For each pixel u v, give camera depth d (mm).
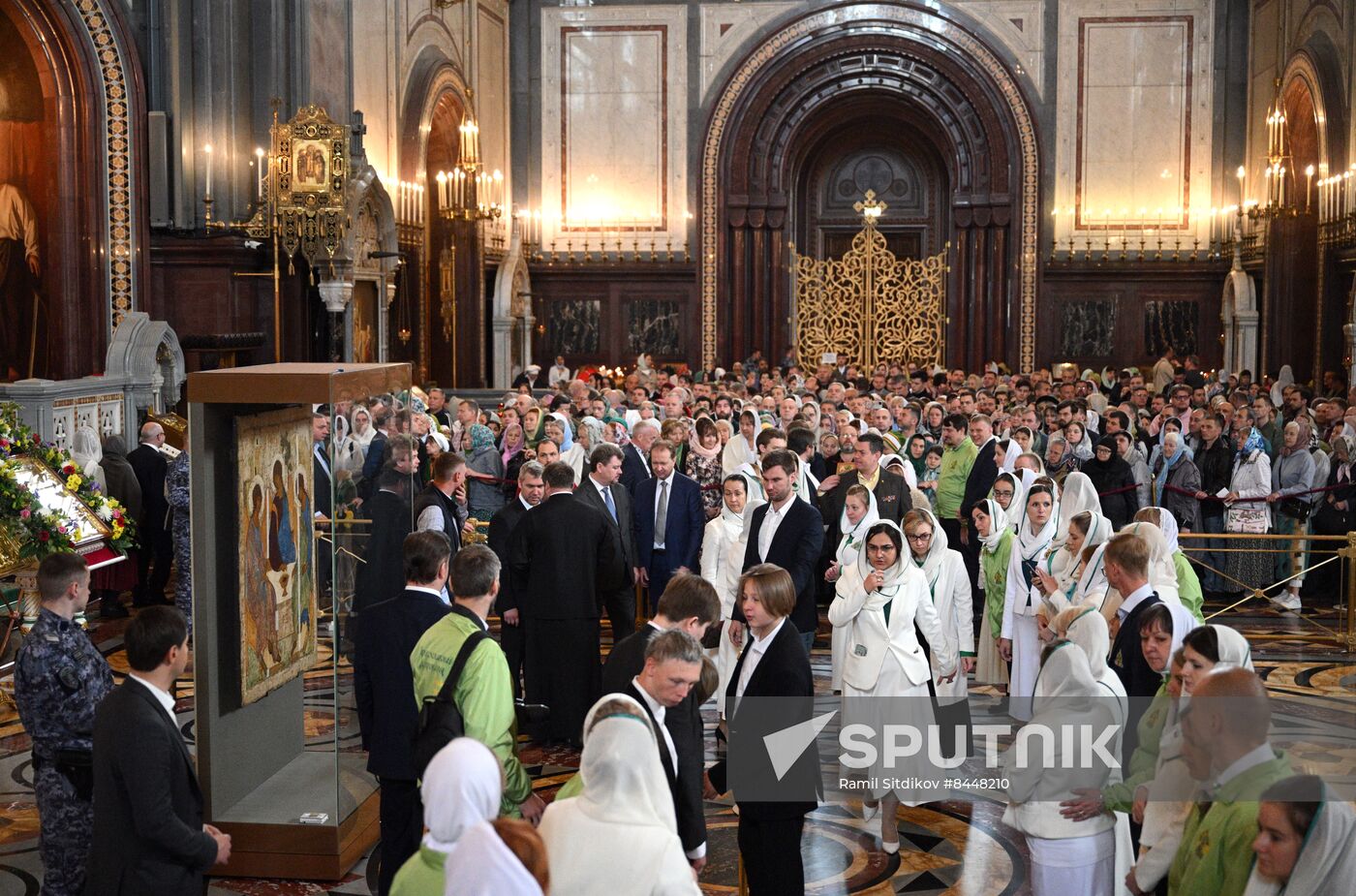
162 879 5074
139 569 12555
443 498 8805
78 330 16797
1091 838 5191
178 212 17750
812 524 8336
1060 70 27969
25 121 16594
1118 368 28156
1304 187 24766
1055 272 28219
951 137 28453
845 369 24406
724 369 27859
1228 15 27656
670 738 4965
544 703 8773
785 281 29312
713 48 28609
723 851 7102
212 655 6500
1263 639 11844
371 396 6855
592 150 29000
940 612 7902
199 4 17781
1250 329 26359
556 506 8711
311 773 6758
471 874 3236
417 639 5949
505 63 28609
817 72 28578
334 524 6543
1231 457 13867
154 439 12812
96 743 5109
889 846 7059
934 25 28078
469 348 26000
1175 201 27953
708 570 8938
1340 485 13453
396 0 22406
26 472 9812
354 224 18219
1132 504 12734
